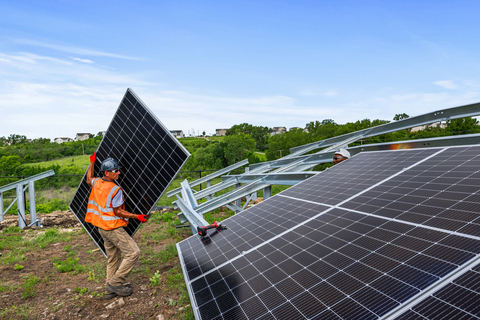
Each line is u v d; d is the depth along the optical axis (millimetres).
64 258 8117
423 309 2166
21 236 11367
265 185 8789
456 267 2373
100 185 5043
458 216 2992
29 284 5957
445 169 4254
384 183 4703
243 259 4055
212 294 3547
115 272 5395
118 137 6406
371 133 10141
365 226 3600
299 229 4270
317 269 3160
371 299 2469
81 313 4684
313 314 2592
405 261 2715
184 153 5012
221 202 8445
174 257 7438
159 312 4602
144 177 5848
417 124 8219
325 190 5539
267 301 3012
